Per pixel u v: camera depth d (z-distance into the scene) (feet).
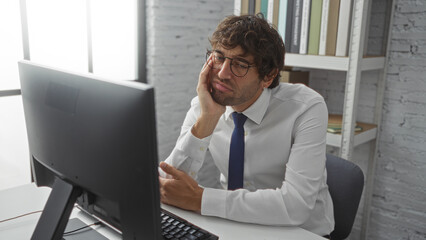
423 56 6.18
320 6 5.74
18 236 3.22
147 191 2.25
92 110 2.38
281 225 3.45
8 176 7.30
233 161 4.14
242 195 3.49
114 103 2.24
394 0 6.26
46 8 6.96
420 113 6.35
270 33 3.69
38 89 2.84
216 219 3.51
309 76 7.36
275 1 6.12
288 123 3.99
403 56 6.37
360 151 7.07
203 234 3.04
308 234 3.31
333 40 5.72
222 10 8.96
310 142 3.72
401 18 6.29
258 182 4.35
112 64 7.98
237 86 3.61
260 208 3.41
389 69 6.56
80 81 2.43
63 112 2.60
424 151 6.42
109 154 2.35
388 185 6.91
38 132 2.95
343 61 5.63
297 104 3.99
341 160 4.54
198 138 3.82
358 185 4.32
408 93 6.42
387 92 6.64
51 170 2.94
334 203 4.43
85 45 7.62
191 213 3.61
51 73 2.68
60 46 7.27
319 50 5.86
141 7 7.83
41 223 2.81
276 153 4.11
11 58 6.75
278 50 3.77
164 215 3.34
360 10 5.36
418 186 6.57
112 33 7.83
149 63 8.07
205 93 3.77
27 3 6.69
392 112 6.64
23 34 6.57
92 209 2.81
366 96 6.85
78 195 2.77
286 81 6.55
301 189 3.50
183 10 8.19
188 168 3.89
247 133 4.22
